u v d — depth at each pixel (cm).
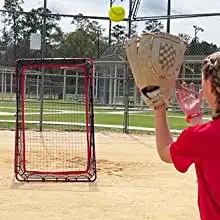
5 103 3086
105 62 2681
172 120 1938
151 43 151
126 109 1454
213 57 157
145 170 784
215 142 152
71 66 733
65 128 1438
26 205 530
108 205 543
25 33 2433
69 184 658
